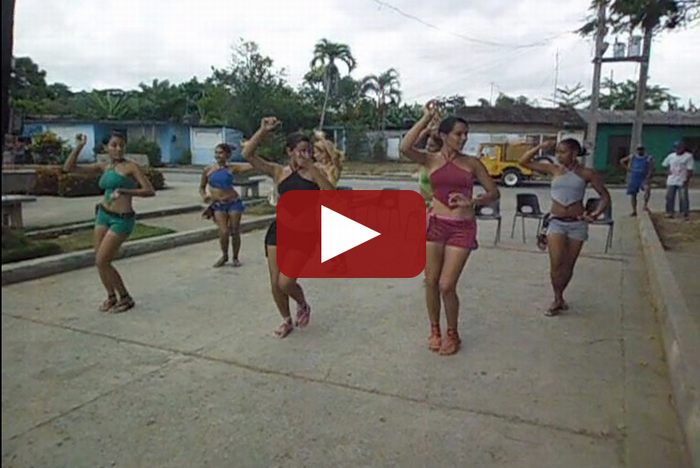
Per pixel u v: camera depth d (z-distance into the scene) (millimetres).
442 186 4332
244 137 34750
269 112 35031
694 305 5484
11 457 2912
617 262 8203
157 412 3436
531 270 7574
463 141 4270
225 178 7359
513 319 5383
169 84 44500
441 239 4375
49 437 3125
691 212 14000
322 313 5527
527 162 5645
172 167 32031
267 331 4965
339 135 38375
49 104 38031
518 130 29281
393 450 3035
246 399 3625
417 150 4391
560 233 5406
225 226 7434
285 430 3234
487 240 10062
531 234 10805
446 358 4363
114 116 38375
